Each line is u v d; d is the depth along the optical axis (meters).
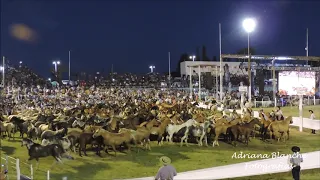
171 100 46.28
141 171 18.67
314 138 27.66
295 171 15.88
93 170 18.67
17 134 29.61
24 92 57.66
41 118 28.02
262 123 27.42
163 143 25.25
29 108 37.41
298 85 35.28
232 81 73.25
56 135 20.09
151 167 19.48
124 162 20.34
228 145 25.11
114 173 18.25
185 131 24.67
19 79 78.69
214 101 43.22
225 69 65.75
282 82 35.66
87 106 37.72
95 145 23.36
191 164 20.09
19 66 87.38
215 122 25.98
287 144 25.58
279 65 59.72
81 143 21.23
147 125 24.69
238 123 25.66
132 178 17.17
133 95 57.66
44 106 40.09
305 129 31.20
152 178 16.86
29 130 25.06
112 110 32.78
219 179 16.45
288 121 26.91
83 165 19.48
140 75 99.62
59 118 27.86
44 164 19.52
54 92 59.44
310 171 18.19
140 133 22.77
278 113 29.89
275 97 50.22
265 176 17.27
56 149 18.38
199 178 16.41
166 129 25.05
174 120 27.36
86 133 21.42
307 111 43.56
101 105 38.22
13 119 27.31
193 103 42.59
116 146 23.12
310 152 22.38
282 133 26.91
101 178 17.38
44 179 16.84
